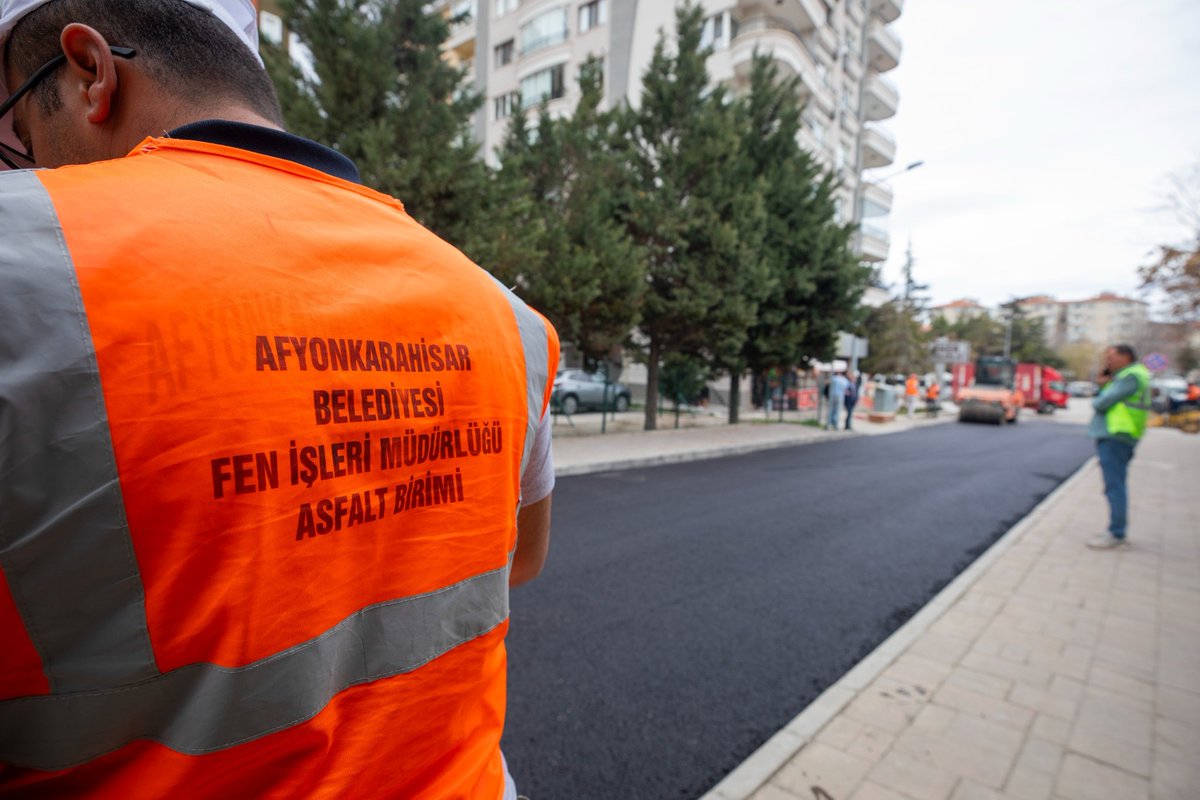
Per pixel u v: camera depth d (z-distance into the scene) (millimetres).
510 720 2906
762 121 18484
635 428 16438
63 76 713
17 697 494
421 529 663
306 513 550
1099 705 3092
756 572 5199
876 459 13000
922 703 3086
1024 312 69062
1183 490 9578
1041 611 4355
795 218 17656
